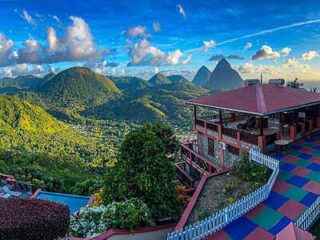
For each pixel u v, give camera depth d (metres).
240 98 13.67
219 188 10.47
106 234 7.51
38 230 5.80
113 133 199.88
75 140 167.50
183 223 8.32
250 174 10.51
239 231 7.35
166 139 18.52
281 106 11.48
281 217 7.65
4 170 25.27
